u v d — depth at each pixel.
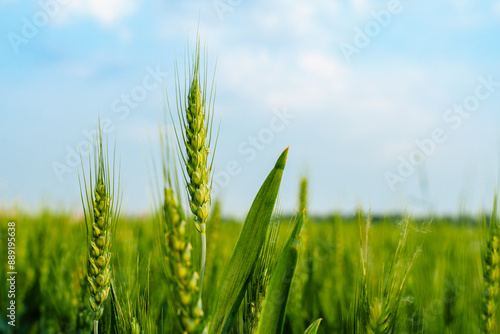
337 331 0.68
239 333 0.51
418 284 0.68
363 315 0.52
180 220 0.43
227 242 0.89
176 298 0.43
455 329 0.65
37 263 0.88
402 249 0.53
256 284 0.51
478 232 0.65
